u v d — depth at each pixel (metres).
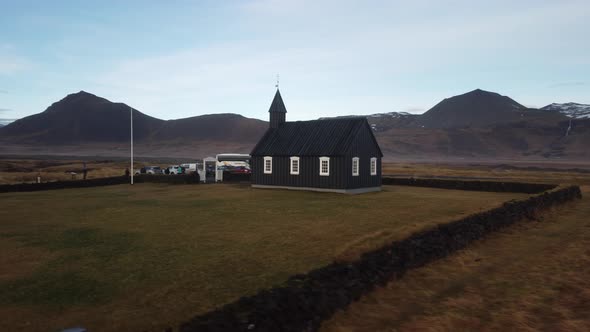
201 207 31.00
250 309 8.41
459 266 15.05
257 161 47.75
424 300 11.62
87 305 11.53
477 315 10.55
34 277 14.02
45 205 32.50
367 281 11.87
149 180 56.06
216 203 33.41
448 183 50.09
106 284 13.27
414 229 15.88
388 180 56.06
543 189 42.25
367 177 44.44
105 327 10.09
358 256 12.62
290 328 8.55
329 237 20.08
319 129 46.12
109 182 53.22
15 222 24.59
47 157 181.38
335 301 10.26
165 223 24.09
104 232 21.48
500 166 153.25
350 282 11.16
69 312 11.05
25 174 64.75
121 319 10.56
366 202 34.25
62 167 87.38
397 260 13.58
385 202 34.28
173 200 35.62
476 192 45.47
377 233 15.36
